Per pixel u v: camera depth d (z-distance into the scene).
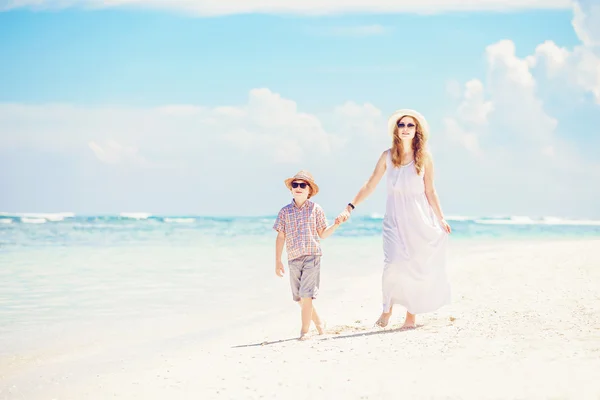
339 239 27.67
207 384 4.57
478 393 3.89
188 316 8.16
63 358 5.89
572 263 11.44
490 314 6.86
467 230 42.28
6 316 8.09
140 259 16.38
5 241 24.56
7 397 4.60
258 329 7.27
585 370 4.29
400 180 6.50
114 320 7.86
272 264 15.00
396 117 6.53
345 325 7.18
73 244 22.95
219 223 53.62
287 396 4.10
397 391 4.03
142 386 4.66
